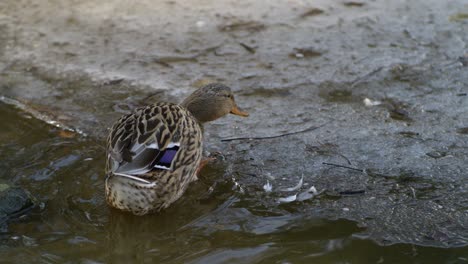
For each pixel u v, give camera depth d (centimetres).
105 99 1029
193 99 918
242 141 917
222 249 715
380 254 699
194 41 1201
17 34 1224
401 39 1191
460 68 1091
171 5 1330
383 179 823
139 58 1148
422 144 892
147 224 758
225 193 809
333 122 954
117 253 710
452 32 1208
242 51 1164
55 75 1097
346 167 848
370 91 1034
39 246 715
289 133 931
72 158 880
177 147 757
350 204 779
